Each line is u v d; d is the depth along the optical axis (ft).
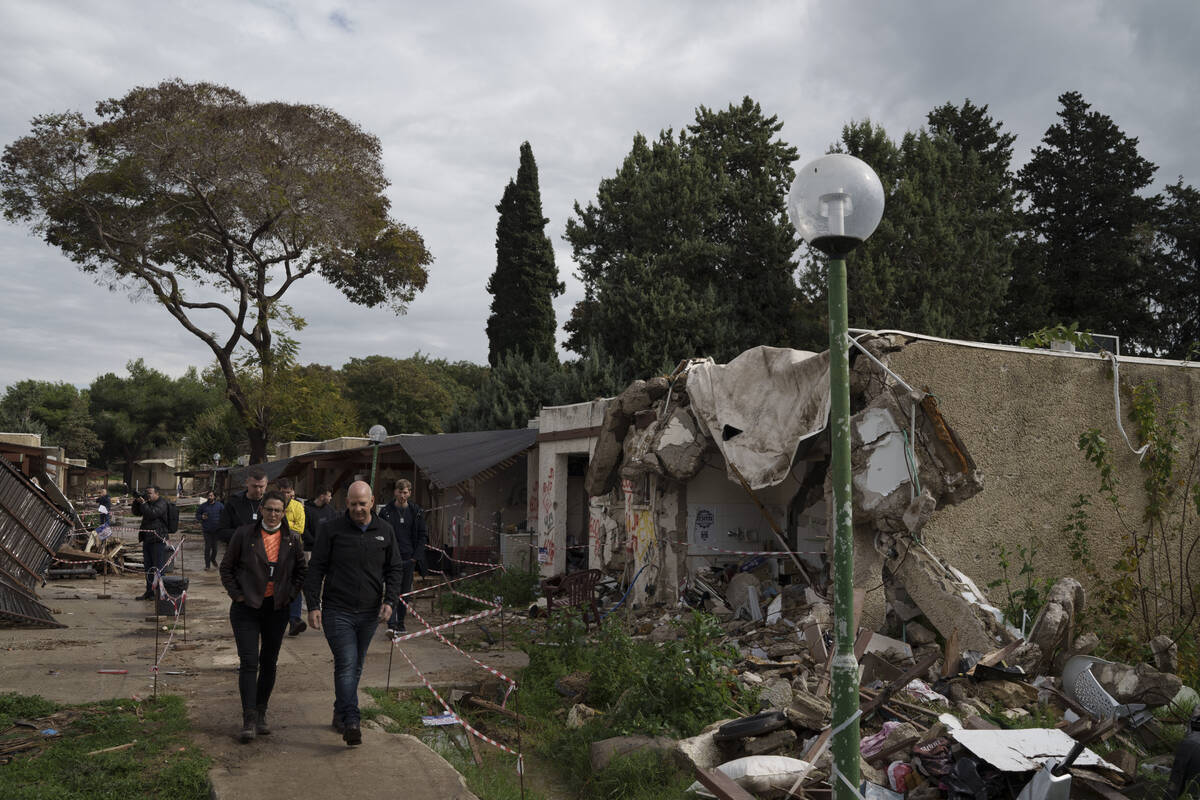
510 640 35.42
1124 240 113.91
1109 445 32.58
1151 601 32.24
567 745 21.76
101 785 17.21
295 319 116.98
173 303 112.88
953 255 92.32
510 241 115.03
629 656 26.13
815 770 18.37
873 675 24.81
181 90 106.83
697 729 21.33
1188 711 23.16
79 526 68.74
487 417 95.20
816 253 95.96
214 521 67.36
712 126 105.60
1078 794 17.71
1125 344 113.09
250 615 20.75
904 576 28.14
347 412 129.39
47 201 106.01
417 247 131.34
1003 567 29.58
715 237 100.63
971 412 30.07
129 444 301.43
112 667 28.37
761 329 97.81
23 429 233.14
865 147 100.68
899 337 29.22
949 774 17.69
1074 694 23.85
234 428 175.11
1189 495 33.88
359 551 20.70
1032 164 123.03
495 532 62.13
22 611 35.99
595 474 42.29
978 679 24.39
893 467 28.12
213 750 19.61
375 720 22.63
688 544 37.83
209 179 105.29
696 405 35.01
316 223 110.22
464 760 21.50
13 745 19.38
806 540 36.50
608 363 92.27
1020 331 108.27
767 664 26.17
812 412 29.94
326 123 114.01
